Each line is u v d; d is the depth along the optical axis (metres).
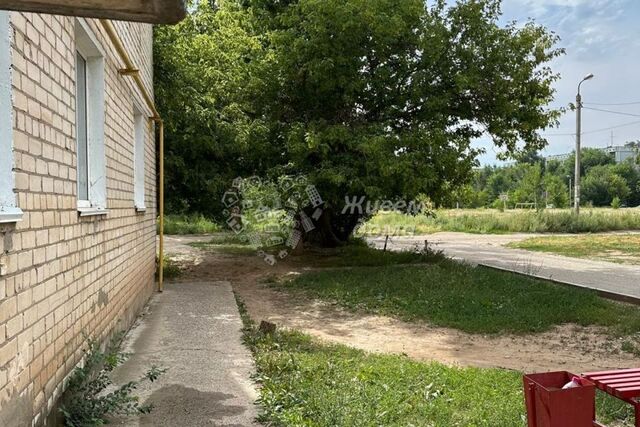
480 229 28.05
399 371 5.04
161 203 9.46
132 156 6.95
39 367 2.99
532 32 12.24
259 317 8.09
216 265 13.37
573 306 8.30
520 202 50.00
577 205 29.14
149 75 9.50
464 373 5.11
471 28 11.99
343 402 3.97
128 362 4.97
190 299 8.52
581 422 2.71
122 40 6.13
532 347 6.58
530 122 12.38
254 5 13.68
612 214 29.16
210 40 13.97
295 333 6.63
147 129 9.05
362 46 11.95
